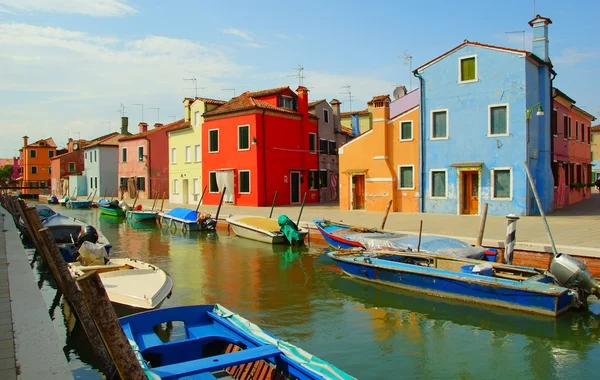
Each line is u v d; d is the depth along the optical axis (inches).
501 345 305.9
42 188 2723.9
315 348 302.0
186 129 1475.1
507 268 410.9
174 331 319.3
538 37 922.7
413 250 491.2
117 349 166.9
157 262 605.3
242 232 816.3
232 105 1320.1
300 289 451.8
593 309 369.1
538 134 908.6
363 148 1031.0
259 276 511.8
